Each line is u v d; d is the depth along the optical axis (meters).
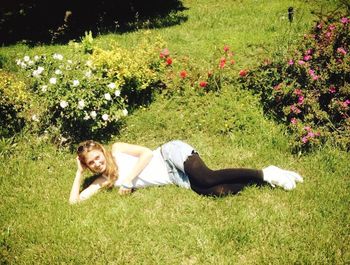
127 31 9.89
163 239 3.73
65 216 4.13
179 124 5.76
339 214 3.82
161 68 6.57
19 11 12.73
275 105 5.65
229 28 9.08
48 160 5.26
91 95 5.32
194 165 4.20
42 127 5.69
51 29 11.09
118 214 4.07
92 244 3.73
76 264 3.58
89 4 11.93
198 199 4.21
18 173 5.00
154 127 5.77
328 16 6.42
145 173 4.44
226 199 4.17
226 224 3.84
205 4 12.03
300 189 4.24
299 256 3.39
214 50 7.74
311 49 5.64
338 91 5.20
